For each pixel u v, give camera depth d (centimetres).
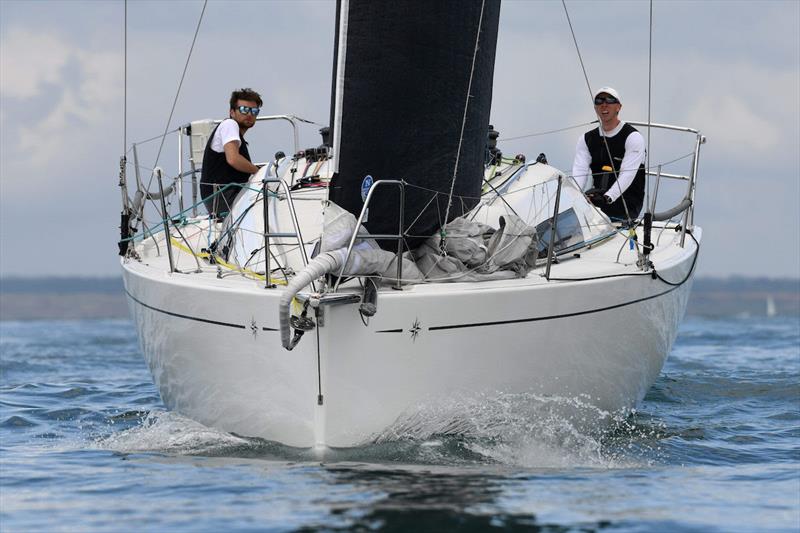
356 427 1841
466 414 1931
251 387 1914
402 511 1545
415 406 1869
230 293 1875
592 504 1622
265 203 1873
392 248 1942
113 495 1706
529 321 1934
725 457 2108
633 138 2822
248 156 2684
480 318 1872
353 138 1825
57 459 2041
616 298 2098
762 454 2145
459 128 1931
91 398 3089
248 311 1853
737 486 1806
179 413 2272
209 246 2408
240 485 1720
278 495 1645
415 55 1831
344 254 1758
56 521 1557
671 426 2452
